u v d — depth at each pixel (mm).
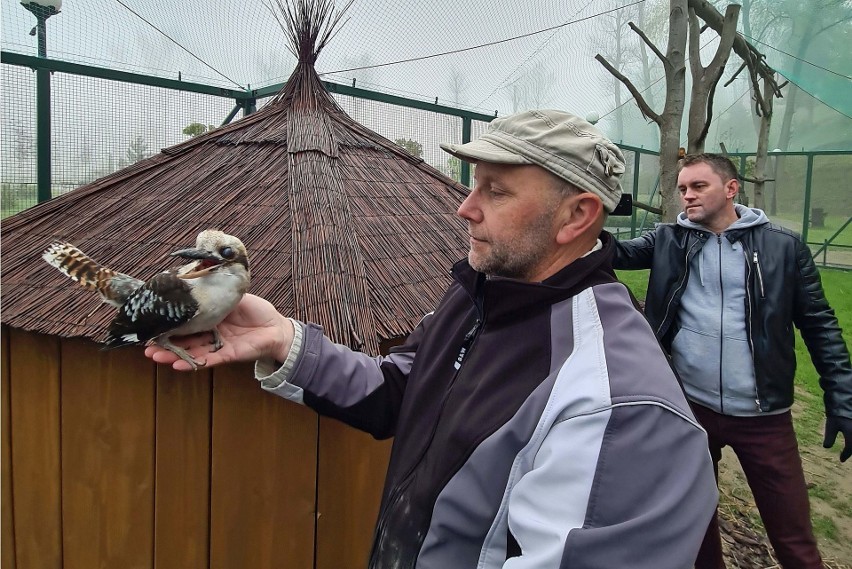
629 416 927
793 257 2465
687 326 2633
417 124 5492
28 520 1926
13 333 1873
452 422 1131
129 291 1395
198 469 1747
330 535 1784
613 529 863
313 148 2324
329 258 1820
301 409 1688
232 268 1254
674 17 4066
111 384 1784
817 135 11148
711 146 12641
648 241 2955
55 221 2166
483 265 1209
